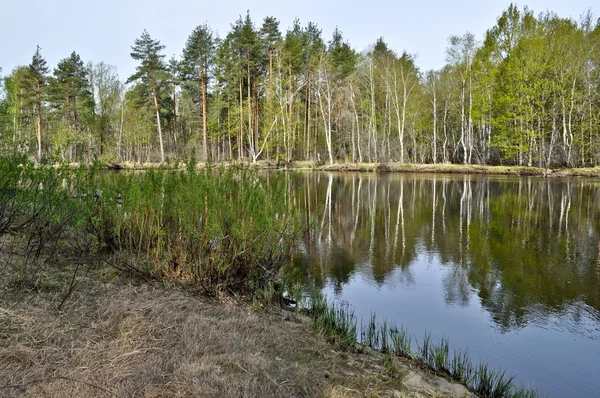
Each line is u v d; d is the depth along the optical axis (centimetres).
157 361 277
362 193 1888
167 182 536
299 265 729
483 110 3325
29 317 310
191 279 469
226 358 293
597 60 2900
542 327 485
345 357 364
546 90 2964
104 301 366
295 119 3922
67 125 3462
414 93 3759
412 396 304
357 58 4162
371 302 557
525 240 938
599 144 2978
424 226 1101
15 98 3406
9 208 472
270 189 564
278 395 255
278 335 367
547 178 2700
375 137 3681
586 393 351
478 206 1473
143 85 3634
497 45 3403
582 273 691
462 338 454
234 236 477
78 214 468
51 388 234
